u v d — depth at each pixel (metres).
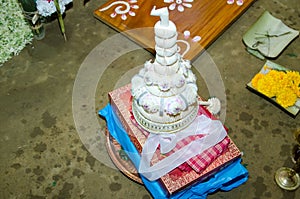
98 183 1.60
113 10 1.99
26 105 1.81
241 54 1.93
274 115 1.75
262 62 1.91
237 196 1.56
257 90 1.75
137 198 1.56
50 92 1.84
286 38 1.93
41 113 1.78
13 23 2.02
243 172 1.47
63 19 2.06
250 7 2.08
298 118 1.73
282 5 2.10
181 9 1.98
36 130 1.73
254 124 1.73
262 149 1.67
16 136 1.72
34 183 1.60
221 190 1.57
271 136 1.70
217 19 1.95
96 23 2.05
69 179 1.61
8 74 1.90
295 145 1.67
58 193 1.58
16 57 1.95
